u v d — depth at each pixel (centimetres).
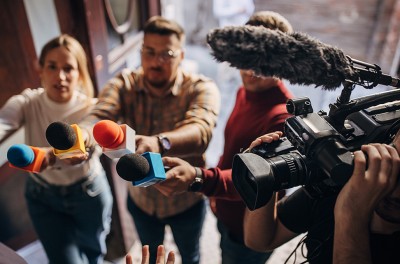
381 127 84
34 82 189
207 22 464
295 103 84
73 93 157
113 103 144
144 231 177
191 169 109
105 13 195
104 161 181
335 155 74
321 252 95
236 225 144
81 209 168
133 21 235
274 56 71
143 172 85
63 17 162
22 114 154
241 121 136
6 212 194
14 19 171
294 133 83
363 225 74
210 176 113
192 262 188
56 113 154
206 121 134
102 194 172
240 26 75
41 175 158
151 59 142
